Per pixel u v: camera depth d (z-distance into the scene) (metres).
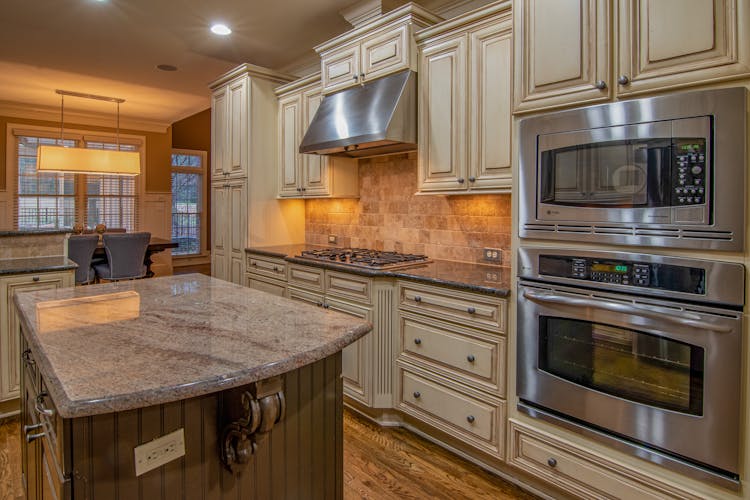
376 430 2.69
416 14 2.78
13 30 3.84
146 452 1.09
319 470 1.48
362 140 2.79
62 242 3.38
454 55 2.60
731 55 1.43
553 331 1.91
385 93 2.85
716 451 1.50
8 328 2.73
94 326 1.44
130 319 1.53
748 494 1.45
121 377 1.03
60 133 6.97
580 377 1.83
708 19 1.47
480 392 2.21
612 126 1.68
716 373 1.49
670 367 1.58
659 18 1.57
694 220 1.51
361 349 2.74
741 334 1.44
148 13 3.50
